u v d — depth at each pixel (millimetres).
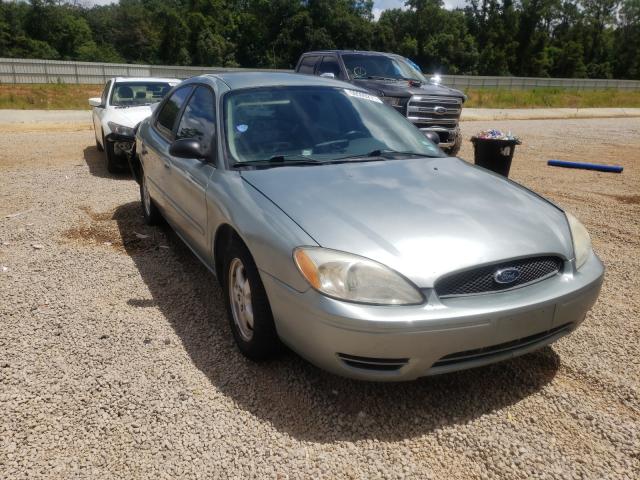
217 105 3877
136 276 4445
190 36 77938
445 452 2518
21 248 5043
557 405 2854
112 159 8289
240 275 3195
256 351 3066
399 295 2502
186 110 4496
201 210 3652
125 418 2699
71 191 7273
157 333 3521
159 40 78938
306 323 2609
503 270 2656
